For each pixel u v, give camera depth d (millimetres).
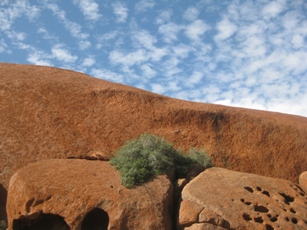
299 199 15930
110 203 13461
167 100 24750
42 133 20234
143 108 23406
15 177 14648
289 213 14875
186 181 16141
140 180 14820
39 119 20656
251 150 23953
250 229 13570
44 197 13469
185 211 13906
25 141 19734
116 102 23172
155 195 14273
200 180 15859
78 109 21859
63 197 13469
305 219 14914
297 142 24812
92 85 23766
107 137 21328
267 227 14016
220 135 24016
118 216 13203
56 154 19703
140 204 13688
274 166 23781
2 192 17984
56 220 14484
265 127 24953
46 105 21297
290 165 23984
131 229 13125
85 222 14344
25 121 20406
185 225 13773
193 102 25750
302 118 28641
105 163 16312
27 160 19156
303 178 22531
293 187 16859
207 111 24438
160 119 23391
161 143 17469
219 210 13961
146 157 16234
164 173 15820
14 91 21297
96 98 22875
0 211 17422
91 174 14805
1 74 22750
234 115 25000
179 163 17562
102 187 14008
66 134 20578
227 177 16406
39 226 14391
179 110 23969
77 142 20484
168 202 14500
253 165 23484
